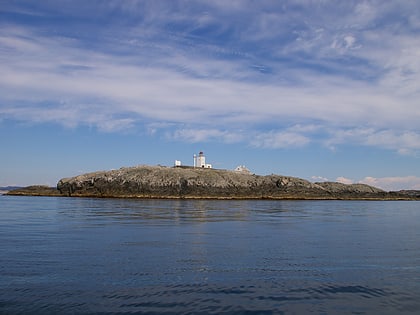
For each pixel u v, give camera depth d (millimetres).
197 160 136375
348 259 19000
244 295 12844
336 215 52906
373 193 136000
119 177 110625
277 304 12047
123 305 11688
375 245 23828
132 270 15922
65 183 119312
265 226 35094
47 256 18688
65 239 24656
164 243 23359
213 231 30391
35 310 11195
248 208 65438
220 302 12125
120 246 21969
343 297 12820
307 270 16422
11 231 29141
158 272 15641
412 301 12500
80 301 11992
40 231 29203
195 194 107812
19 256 18641
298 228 33844
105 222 36781
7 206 64125
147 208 60156
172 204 74250
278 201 100500
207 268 16500
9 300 12008
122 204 71688
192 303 11977
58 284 13727
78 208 58969
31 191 127062
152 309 11406
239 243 23766
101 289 13203
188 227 33062
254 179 120750
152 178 110062
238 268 16594
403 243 24938
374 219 47469
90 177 114688
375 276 15562
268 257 19172
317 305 12016
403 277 15438
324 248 22250
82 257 18516
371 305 12086
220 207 66875
